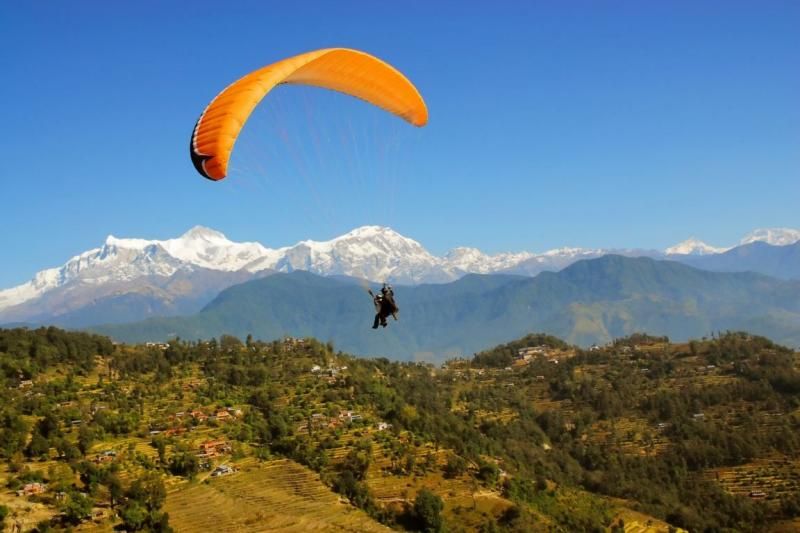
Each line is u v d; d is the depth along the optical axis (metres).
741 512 133.00
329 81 34.22
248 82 29.64
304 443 128.38
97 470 105.19
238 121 28.78
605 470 160.62
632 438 179.75
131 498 99.38
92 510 95.88
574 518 118.81
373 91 35.84
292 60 31.09
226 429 134.62
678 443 172.38
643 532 121.81
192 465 115.50
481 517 109.88
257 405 152.25
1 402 129.88
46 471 106.44
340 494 112.69
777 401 188.88
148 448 122.81
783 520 129.75
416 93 36.84
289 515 103.88
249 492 111.25
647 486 149.12
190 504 105.31
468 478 123.69
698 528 127.81
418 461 128.38
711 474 156.00
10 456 109.81
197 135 28.77
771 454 161.25
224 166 28.44
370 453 129.12
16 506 93.75
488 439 154.62
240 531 98.19
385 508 109.00
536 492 126.38
